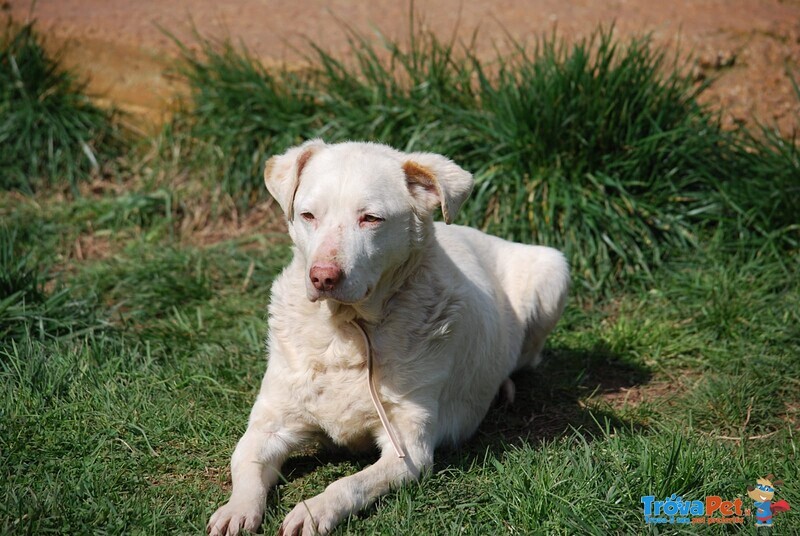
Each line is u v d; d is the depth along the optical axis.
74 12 7.54
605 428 4.19
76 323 4.75
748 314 5.18
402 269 3.61
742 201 5.90
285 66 6.86
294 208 3.58
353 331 3.58
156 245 6.14
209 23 7.56
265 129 6.70
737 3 7.97
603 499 3.34
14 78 6.91
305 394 3.63
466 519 3.31
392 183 3.50
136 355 4.53
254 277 5.63
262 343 4.80
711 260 5.75
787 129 6.72
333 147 3.63
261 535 3.19
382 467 3.45
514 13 7.68
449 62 6.68
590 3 7.87
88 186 6.79
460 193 3.59
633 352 4.98
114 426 3.90
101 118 7.00
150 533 3.17
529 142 5.96
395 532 3.19
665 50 6.36
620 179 6.01
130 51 7.14
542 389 4.67
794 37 7.43
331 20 7.67
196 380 4.37
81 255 5.97
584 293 5.61
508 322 4.47
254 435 3.64
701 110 6.48
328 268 3.22
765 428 4.20
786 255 5.74
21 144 6.72
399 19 7.64
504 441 4.10
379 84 6.52
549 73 6.10
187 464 3.71
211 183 6.62
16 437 3.71
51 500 3.24
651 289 5.65
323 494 3.24
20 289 4.83
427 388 3.65
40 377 4.14
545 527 3.21
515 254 4.73
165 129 6.93
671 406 4.41
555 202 5.80
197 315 5.17
